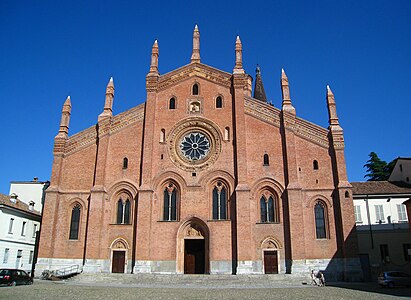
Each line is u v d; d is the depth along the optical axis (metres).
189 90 51.31
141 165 48.09
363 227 49.84
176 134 49.41
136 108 50.66
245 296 27.44
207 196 46.41
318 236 43.81
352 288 34.62
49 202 46.78
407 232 48.78
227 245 44.19
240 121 48.31
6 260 50.53
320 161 46.19
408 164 55.38
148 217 45.19
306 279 40.31
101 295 27.67
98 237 44.97
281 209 44.94
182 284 38.56
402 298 25.80
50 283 39.44
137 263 43.72
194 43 55.06
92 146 49.56
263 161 47.03
